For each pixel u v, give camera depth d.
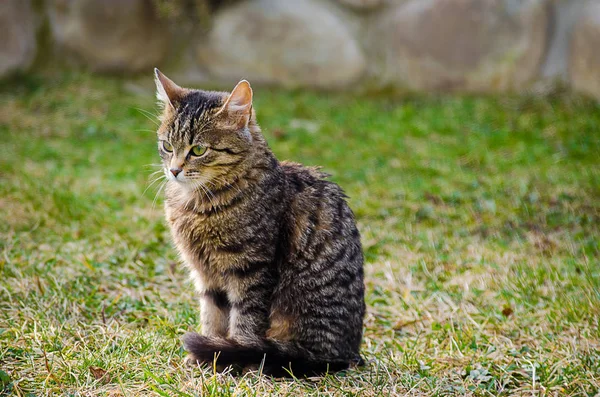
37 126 10.98
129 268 7.05
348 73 12.62
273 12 12.56
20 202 8.21
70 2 12.38
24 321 5.78
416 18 12.34
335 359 5.44
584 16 11.93
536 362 5.48
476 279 7.15
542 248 7.84
